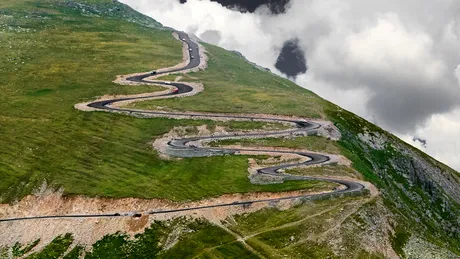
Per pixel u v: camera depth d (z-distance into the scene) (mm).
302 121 157625
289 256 83438
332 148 136750
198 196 104938
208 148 130625
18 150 129875
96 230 98500
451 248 129000
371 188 109938
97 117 152875
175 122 150375
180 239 92688
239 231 92375
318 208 96750
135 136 140250
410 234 99938
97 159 125812
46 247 96250
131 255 91312
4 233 101188
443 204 157750
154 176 115812
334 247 85938
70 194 109375
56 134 139750
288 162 122812
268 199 101500
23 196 111188
